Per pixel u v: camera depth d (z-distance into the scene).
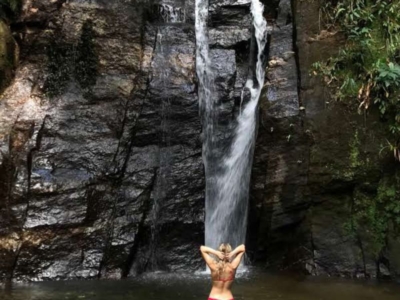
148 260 9.12
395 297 7.51
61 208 8.59
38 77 9.81
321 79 9.62
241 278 8.65
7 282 8.04
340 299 7.37
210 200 9.93
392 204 8.86
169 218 9.35
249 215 10.00
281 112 9.69
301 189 9.32
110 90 9.77
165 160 9.67
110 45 10.24
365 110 9.21
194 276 8.77
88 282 8.15
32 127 9.12
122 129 9.49
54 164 8.91
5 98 9.48
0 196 8.49
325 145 9.27
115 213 8.95
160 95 10.06
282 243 9.52
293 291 7.79
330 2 9.98
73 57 9.98
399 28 9.43
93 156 9.12
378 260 8.77
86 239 8.60
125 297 7.28
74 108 9.50
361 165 9.07
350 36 9.53
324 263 8.96
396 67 9.06
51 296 7.27
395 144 8.98
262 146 9.79
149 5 11.45
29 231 8.37
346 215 9.09
